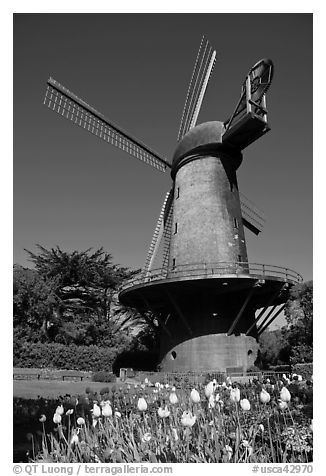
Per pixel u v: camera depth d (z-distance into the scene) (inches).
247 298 756.0
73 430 193.5
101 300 1673.2
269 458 193.2
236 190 918.4
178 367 807.1
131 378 855.7
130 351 1229.1
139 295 874.8
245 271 838.5
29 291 1315.2
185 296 840.3
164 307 956.0
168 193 1050.1
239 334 808.9
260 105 808.3
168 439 185.6
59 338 1429.6
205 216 855.7
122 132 985.5
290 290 789.9
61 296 1605.6
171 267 774.5
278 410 227.0
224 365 769.6
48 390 646.5
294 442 193.8
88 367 1211.9
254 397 305.1
